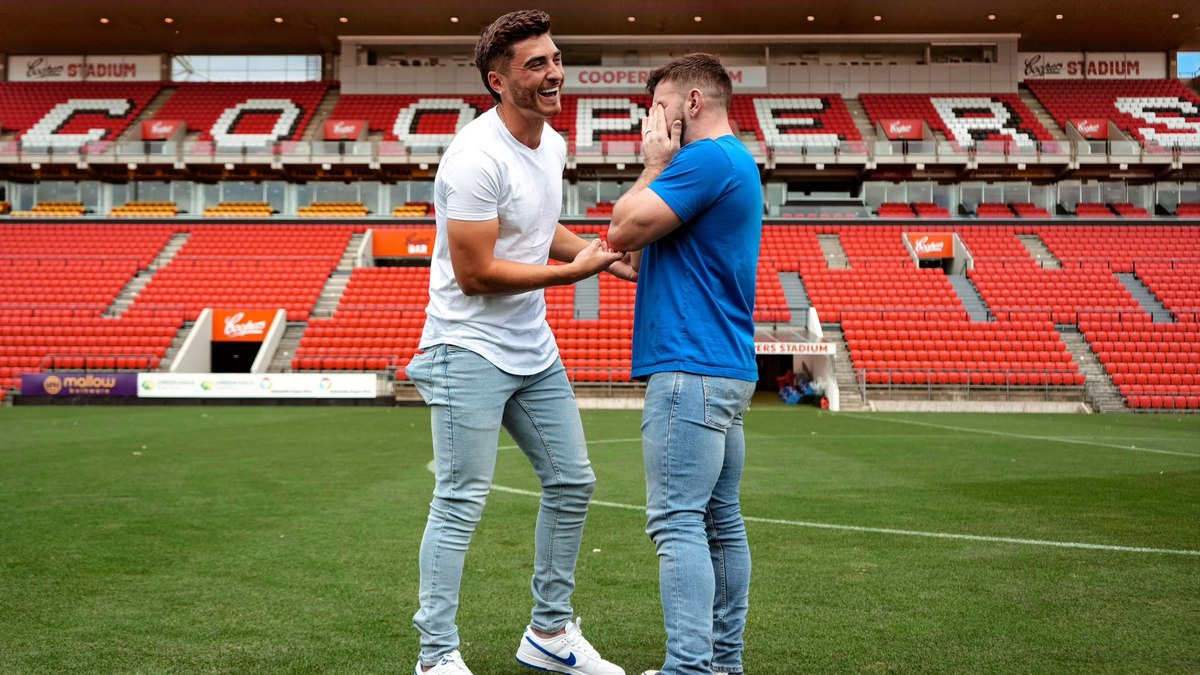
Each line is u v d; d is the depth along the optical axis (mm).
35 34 28969
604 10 26641
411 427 12039
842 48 30078
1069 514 5336
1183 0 25609
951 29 28375
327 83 30594
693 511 2268
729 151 2291
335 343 19359
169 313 20188
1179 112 28062
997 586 3627
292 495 6113
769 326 20094
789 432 11664
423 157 25375
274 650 2830
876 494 6152
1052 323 19562
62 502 5785
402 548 4391
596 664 2658
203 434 10859
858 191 27078
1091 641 2914
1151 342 18969
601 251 2428
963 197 26688
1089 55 30766
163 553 4262
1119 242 23906
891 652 2807
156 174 26500
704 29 28594
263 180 26781
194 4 26234
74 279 21859
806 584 3660
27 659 2736
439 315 2564
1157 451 9195
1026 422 13758
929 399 17500
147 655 2777
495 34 2379
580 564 4062
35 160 25234
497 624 3152
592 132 27562
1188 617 3184
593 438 10836
